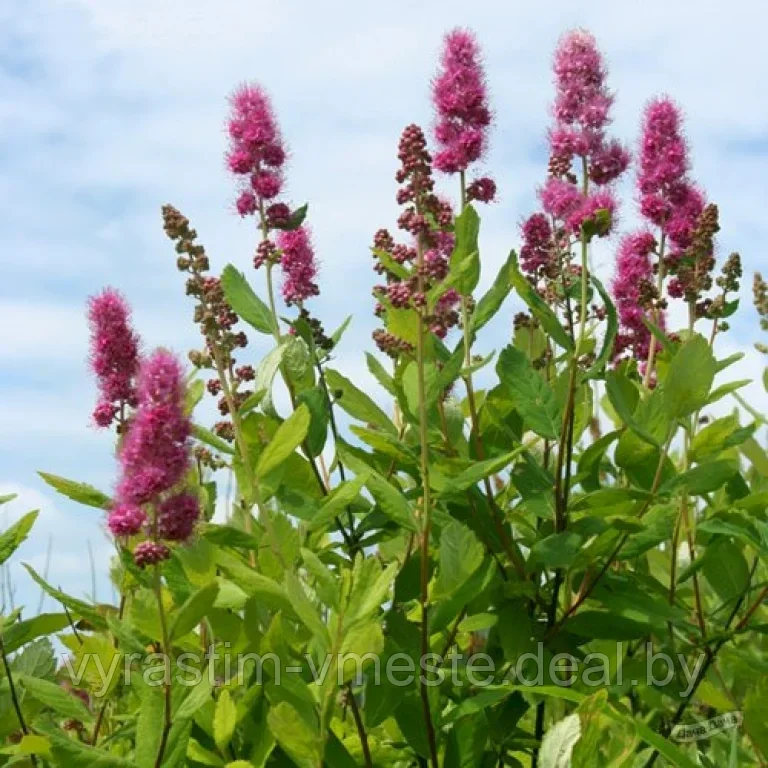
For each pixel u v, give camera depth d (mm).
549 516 1062
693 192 1137
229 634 992
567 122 1097
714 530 1056
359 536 1097
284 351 1078
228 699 936
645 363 1185
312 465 1099
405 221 1001
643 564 1192
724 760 1128
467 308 1123
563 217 1084
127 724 1001
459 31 1093
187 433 915
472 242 1056
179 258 1032
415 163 1008
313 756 931
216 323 1029
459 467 1055
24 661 1083
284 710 921
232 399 1028
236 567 955
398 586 1054
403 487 1188
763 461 1231
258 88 1109
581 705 891
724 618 1185
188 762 988
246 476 1064
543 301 1094
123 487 910
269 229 1100
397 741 1067
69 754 919
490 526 1095
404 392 1100
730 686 1204
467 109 1084
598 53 1095
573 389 1053
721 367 1084
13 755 1033
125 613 1076
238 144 1103
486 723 1039
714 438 1096
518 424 1136
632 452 1080
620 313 1163
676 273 1139
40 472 1001
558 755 888
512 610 1063
